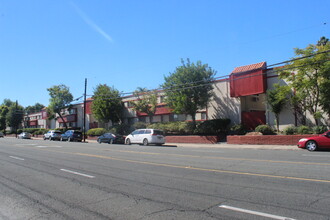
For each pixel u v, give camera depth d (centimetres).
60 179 902
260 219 492
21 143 3003
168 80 2889
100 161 1324
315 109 2144
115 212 554
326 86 2000
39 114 6981
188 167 1084
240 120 2805
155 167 1105
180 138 2891
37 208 593
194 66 2789
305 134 2117
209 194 671
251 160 1248
